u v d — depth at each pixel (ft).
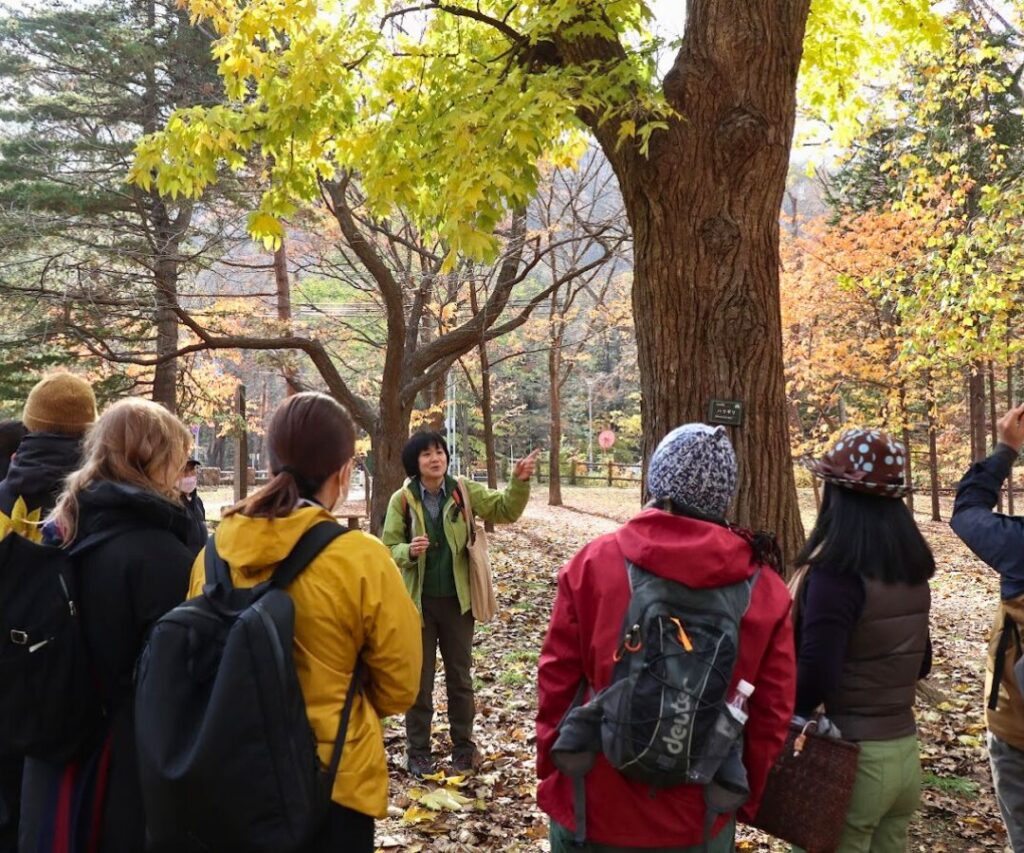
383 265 40.50
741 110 17.85
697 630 6.86
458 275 52.90
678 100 18.15
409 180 23.16
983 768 17.20
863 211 69.82
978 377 58.70
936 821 14.83
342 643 7.12
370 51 23.38
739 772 6.93
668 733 6.64
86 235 47.93
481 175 18.86
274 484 7.23
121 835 7.70
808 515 77.00
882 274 47.96
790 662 7.28
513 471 15.83
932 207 53.31
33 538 9.30
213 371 64.54
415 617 7.57
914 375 60.95
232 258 61.82
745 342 18.17
